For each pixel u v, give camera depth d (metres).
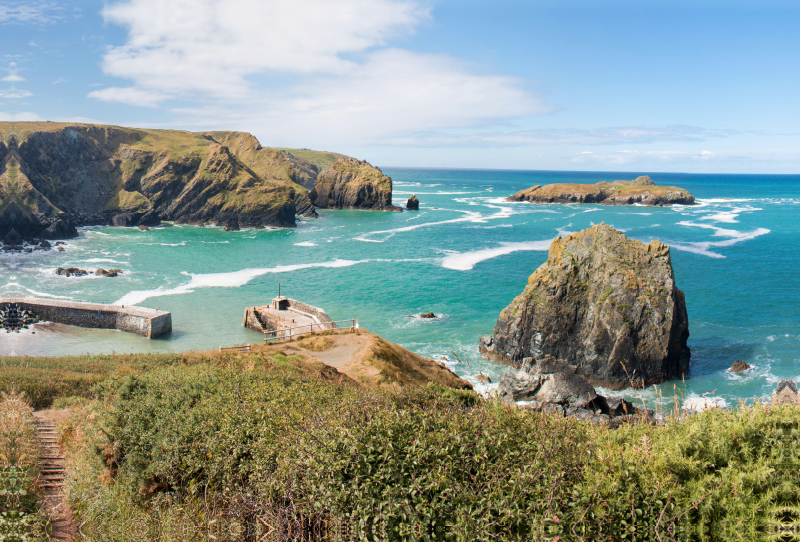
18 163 132.62
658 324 44.19
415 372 35.78
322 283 77.94
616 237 49.22
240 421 10.13
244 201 152.50
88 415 15.45
